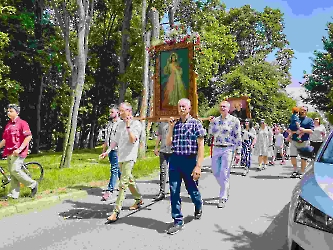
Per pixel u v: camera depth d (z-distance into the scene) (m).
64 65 29.25
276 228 6.16
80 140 40.44
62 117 33.47
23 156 7.86
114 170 8.59
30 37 28.16
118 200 6.69
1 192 8.56
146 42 20.56
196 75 9.73
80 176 11.78
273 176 12.62
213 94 41.56
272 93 41.12
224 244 5.40
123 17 31.19
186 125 6.13
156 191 9.64
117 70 35.25
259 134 14.63
